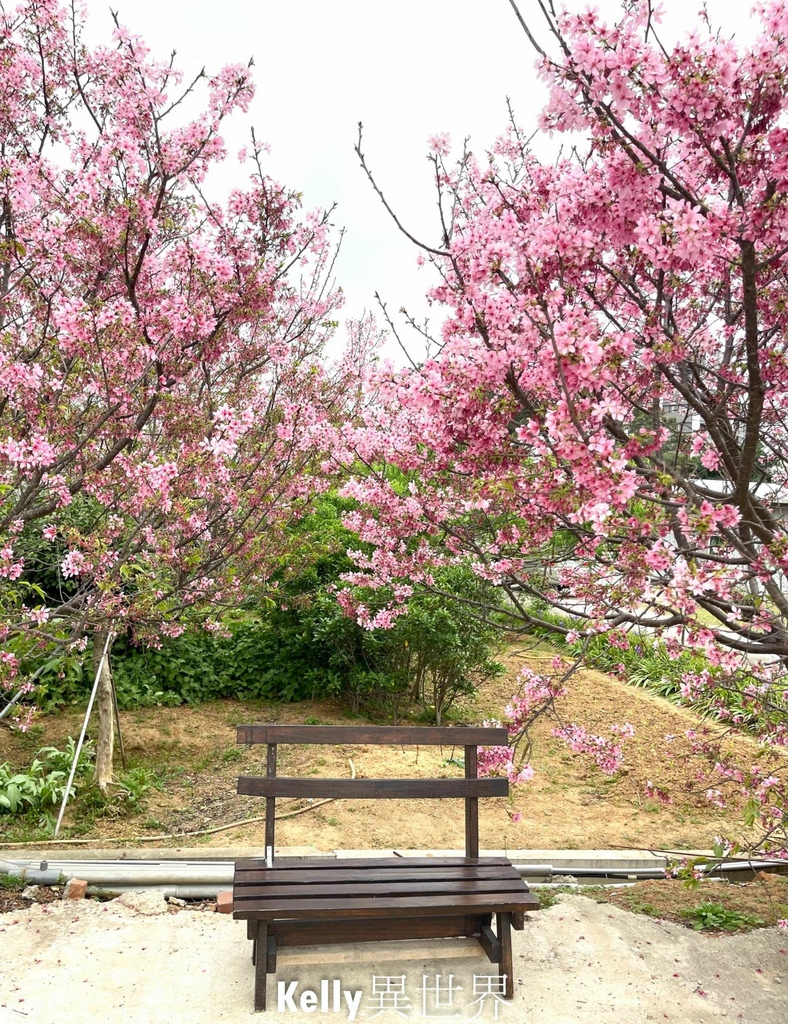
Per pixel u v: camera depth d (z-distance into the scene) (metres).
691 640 2.77
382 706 8.29
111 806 5.81
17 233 3.99
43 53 4.43
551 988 3.42
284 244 4.96
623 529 2.76
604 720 8.16
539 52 2.55
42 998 3.23
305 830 5.49
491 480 3.07
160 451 4.70
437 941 3.78
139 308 4.48
